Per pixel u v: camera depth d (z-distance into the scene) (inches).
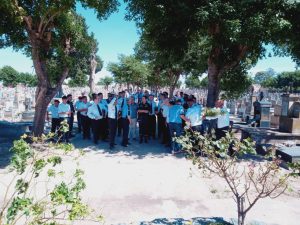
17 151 116.1
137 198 247.0
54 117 456.4
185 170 325.1
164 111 449.1
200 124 373.4
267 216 215.6
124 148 430.3
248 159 379.9
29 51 476.4
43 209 115.3
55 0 366.0
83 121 488.1
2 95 1232.8
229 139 157.8
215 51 518.9
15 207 106.5
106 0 401.1
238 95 704.4
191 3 424.8
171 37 496.1
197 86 2632.9
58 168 316.8
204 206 233.5
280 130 538.3
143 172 316.5
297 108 511.8
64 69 463.2
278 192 262.4
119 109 430.6
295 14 423.2
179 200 244.8
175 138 169.0
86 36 478.6
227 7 392.8
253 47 509.0
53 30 455.5
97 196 248.1
